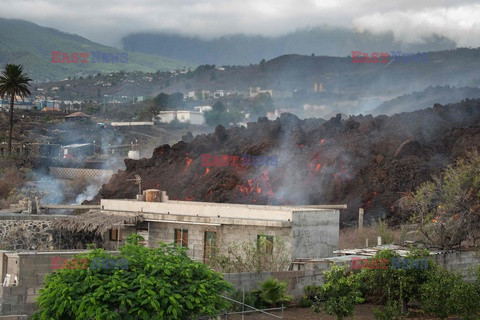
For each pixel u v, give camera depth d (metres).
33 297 27.94
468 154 50.28
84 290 23.02
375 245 46.06
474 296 30.38
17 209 57.53
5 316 26.09
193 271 24.80
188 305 23.41
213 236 41.47
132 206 46.38
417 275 31.80
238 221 39.91
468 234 40.56
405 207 53.19
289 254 38.22
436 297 30.48
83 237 46.53
